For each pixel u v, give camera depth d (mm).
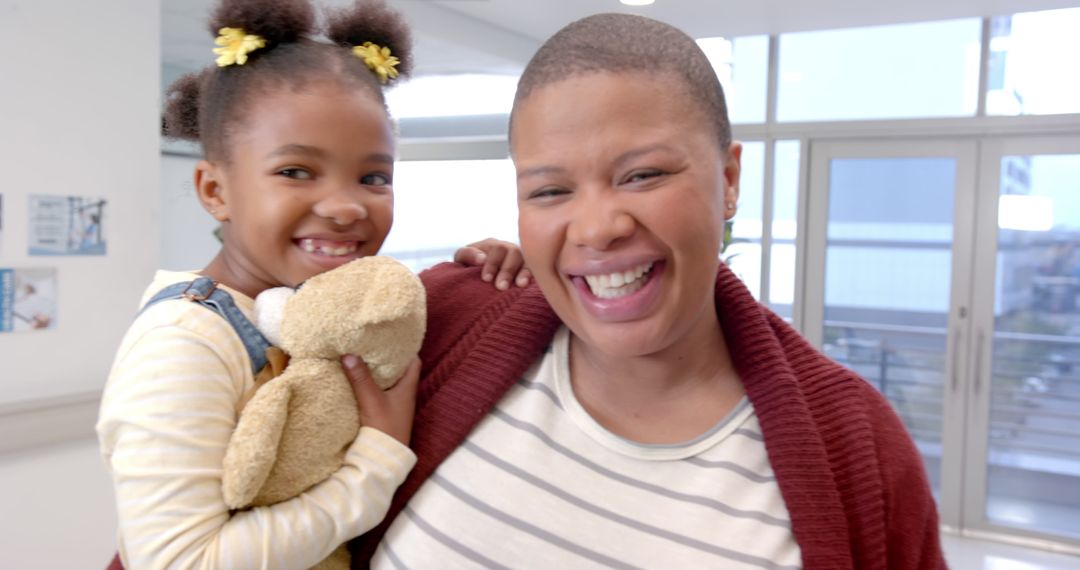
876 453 873
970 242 4324
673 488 849
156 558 769
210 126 971
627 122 760
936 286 4434
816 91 4672
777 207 4816
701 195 783
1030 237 4203
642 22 814
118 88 2596
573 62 778
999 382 4312
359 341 852
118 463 792
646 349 818
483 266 1164
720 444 870
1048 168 4137
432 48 4258
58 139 2453
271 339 887
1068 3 3816
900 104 4461
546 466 885
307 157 919
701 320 886
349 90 946
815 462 838
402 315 854
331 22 1080
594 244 770
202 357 828
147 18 2662
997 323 4305
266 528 793
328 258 933
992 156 4250
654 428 899
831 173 4668
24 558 2451
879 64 4488
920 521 880
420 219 6344
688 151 773
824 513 817
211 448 802
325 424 853
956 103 4324
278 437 804
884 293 4574
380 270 872
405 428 924
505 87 5750
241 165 932
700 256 792
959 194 4336
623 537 832
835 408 888
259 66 945
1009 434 4297
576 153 775
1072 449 4164
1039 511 4242
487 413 956
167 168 4816
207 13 1038
